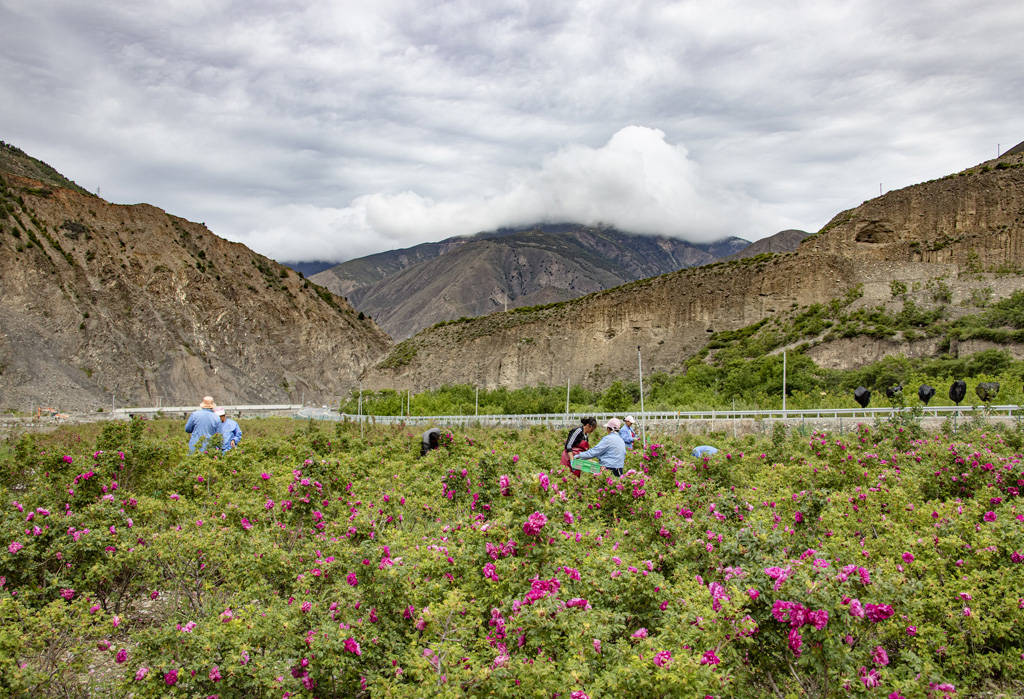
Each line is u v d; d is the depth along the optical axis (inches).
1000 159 3587.6
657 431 1229.1
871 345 2390.5
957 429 832.3
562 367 3385.8
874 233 3467.0
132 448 520.4
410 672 209.3
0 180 3986.2
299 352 4975.4
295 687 205.6
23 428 1464.1
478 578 262.8
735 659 200.2
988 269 2947.8
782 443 780.0
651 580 248.4
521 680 201.9
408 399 2277.3
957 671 244.7
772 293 3024.1
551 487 339.6
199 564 311.7
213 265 4896.7
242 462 585.9
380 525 357.4
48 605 264.5
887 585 221.5
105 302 4065.0
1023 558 282.2
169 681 202.8
